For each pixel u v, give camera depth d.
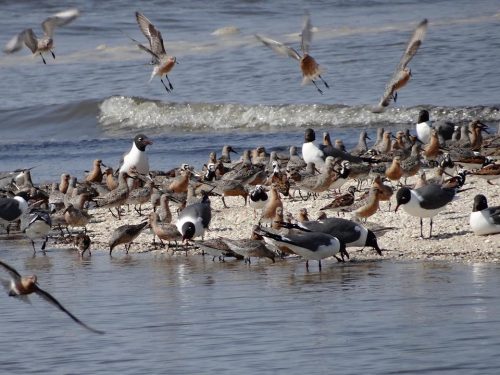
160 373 13.13
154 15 61.50
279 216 20.61
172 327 15.25
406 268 18.44
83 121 41.62
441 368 12.89
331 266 19.06
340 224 19.31
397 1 64.81
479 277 17.42
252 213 24.11
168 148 35.78
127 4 64.31
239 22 59.19
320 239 18.64
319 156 27.48
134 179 26.72
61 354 14.14
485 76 41.75
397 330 14.55
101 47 53.75
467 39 48.75
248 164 26.56
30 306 16.97
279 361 13.41
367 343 14.04
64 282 18.64
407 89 40.72
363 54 46.97
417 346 13.79
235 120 39.66
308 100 40.38
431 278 17.55
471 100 38.38
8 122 42.00
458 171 26.83
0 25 59.47
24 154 35.94
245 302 16.56
